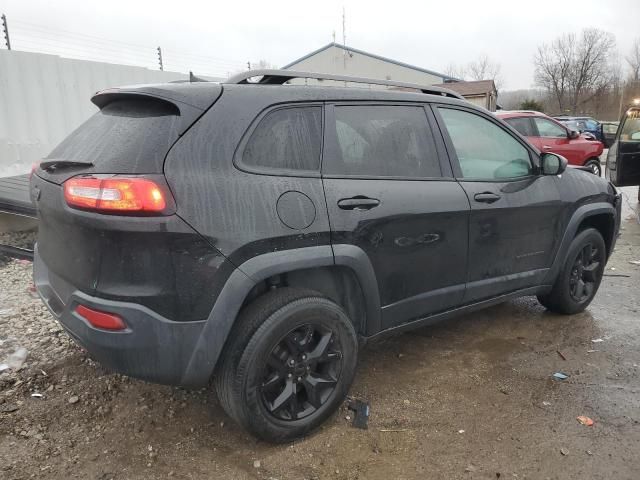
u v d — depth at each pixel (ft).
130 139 7.66
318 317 8.65
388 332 10.09
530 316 14.51
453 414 9.71
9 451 8.41
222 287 7.65
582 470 8.19
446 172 10.65
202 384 7.93
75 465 8.18
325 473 8.12
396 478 8.02
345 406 9.91
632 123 28.17
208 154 7.70
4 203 12.87
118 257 7.24
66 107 24.54
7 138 22.54
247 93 8.37
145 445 8.71
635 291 16.71
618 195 15.11
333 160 9.04
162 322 7.38
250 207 7.84
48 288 8.84
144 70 27.78
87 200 7.18
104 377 10.68
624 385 10.74
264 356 8.13
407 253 9.82
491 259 11.50
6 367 10.82
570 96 237.25
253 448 8.68
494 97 128.57
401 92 10.48
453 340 12.91
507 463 8.36
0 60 22.08
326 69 114.11
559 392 10.47
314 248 8.43
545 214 12.49
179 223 7.25
